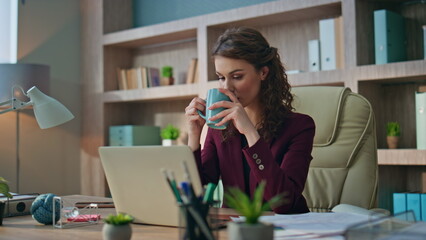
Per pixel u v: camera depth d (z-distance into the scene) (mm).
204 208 846
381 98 3232
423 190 3084
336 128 1845
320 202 1834
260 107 1638
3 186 1423
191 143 1592
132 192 1229
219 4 3973
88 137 4445
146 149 1161
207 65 3660
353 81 3002
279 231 1006
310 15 3418
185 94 3779
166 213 1193
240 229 758
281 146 1589
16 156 4090
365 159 1801
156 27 3980
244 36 1543
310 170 1866
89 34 4453
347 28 3025
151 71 4168
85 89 4480
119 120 4477
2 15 4070
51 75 4320
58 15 4375
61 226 1247
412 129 3143
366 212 1443
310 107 1890
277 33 3691
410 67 2801
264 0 3703
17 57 4102
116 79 4449
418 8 3121
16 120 4098
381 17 2959
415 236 774
